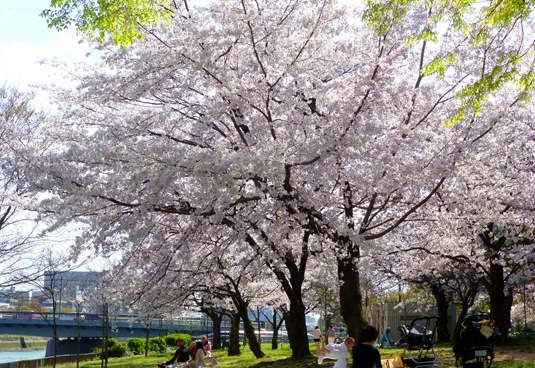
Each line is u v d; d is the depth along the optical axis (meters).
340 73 14.45
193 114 14.28
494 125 13.18
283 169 11.80
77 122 14.09
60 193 11.74
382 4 9.77
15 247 16.86
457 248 16.80
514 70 9.50
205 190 11.06
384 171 12.50
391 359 10.47
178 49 11.38
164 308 18.91
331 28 11.87
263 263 15.59
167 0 10.91
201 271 16.88
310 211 13.07
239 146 12.32
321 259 14.61
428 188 12.16
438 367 11.22
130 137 12.92
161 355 33.62
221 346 42.06
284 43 11.35
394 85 12.30
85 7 9.61
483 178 14.65
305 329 16.41
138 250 14.31
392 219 14.91
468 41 12.78
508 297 21.16
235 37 11.48
